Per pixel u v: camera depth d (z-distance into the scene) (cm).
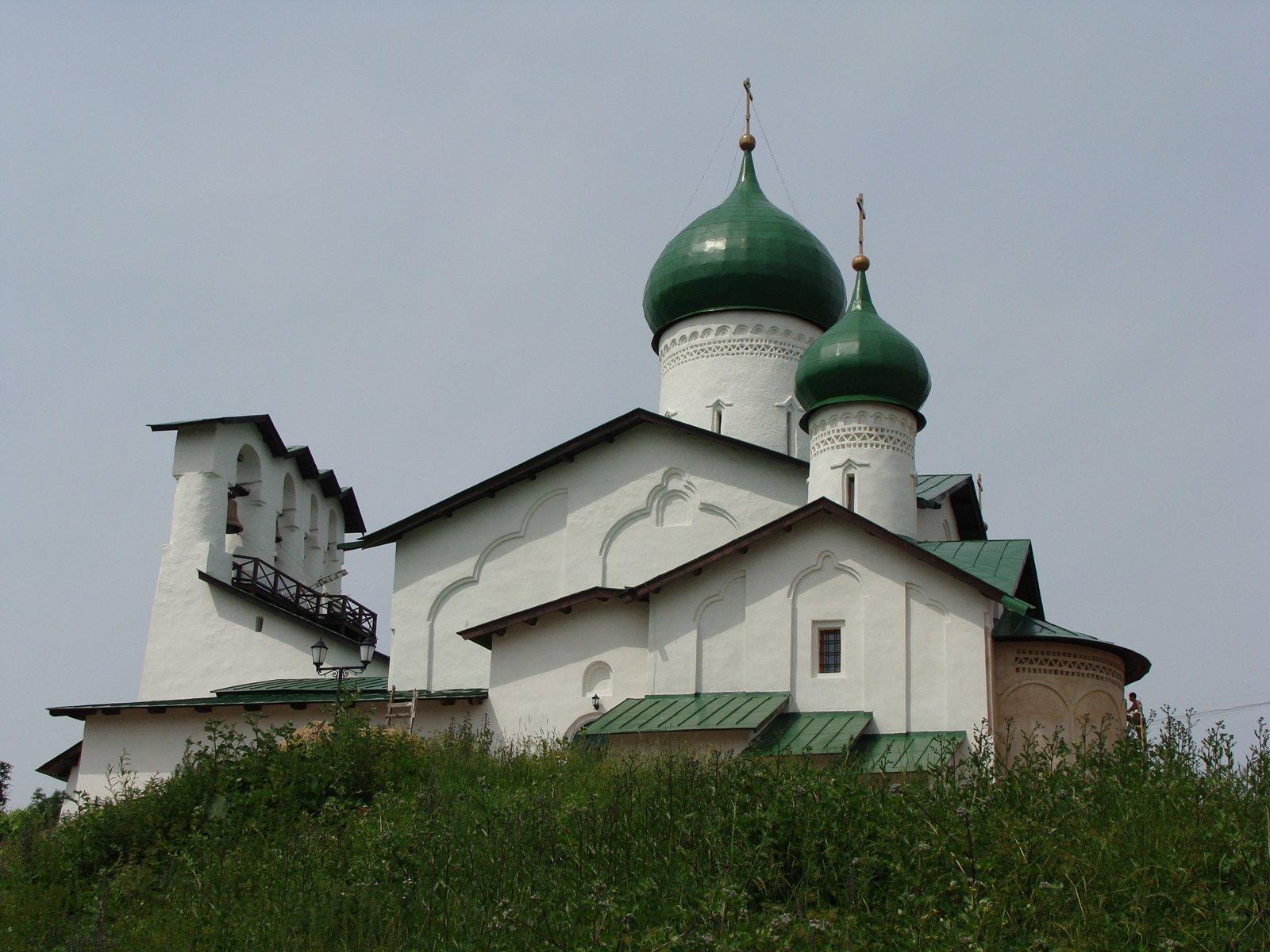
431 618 3036
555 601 2780
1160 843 1393
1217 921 1223
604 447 3048
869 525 2566
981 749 1911
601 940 1269
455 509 3080
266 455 3669
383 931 1423
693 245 3384
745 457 2970
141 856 1870
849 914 1312
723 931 1263
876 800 1523
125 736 2955
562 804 1769
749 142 3588
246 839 1831
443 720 2823
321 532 4056
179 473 3466
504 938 1348
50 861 1873
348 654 3441
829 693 2545
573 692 2766
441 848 1605
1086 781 1617
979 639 2473
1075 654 2520
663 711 2580
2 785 2112
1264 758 1644
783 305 3344
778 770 1648
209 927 1530
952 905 1317
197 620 3356
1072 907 1287
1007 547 2744
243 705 2902
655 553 2961
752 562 2662
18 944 1611
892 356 2811
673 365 3409
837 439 2823
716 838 1496
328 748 2050
